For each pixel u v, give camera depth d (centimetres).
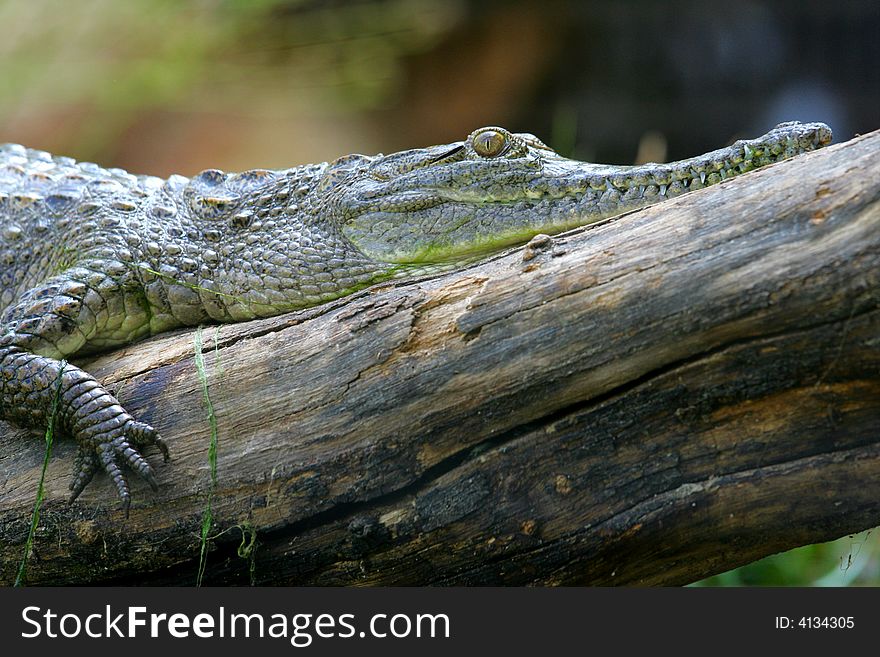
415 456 273
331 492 276
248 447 283
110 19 838
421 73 1127
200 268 347
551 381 262
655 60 1078
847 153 249
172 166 988
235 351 299
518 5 1090
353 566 280
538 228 316
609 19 1069
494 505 270
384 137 1120
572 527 268
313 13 952
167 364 306
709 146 1062
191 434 289
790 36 1018
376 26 955
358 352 280
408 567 278
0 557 297
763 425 257
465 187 322
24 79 823
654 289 254
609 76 1097
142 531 285
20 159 422
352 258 336
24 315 321
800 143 296
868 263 234
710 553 277
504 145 320
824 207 243
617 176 308
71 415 291
